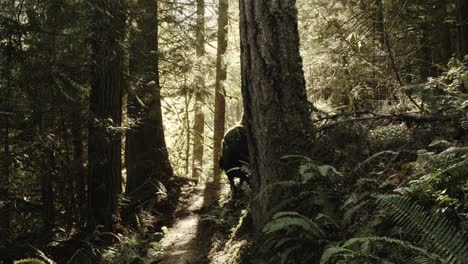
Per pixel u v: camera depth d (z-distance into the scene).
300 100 6.27
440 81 6.62
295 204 5.51
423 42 11.00
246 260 5.67
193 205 11.77
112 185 9.35
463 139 5.26
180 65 12.13
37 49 7.14
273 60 6.21
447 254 3.59
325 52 12.09
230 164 9.23
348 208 4.88
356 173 5.48
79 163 8.76
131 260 8.03
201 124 18.86
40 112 7.51
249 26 6.34
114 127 8.65
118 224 9.64
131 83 10.13
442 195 4.17
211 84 15.04
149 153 13.18
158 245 8.67
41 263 6.72
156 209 11.88
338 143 6.34
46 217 8.79
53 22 7.25
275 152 6.14
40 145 7.81
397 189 4.38
